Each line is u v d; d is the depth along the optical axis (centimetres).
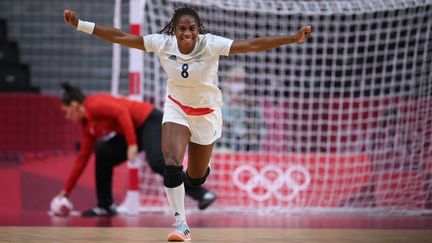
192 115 1706
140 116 2548
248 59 3256
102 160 2588
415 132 2862
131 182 2697
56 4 4769
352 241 1827
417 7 2808
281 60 3288
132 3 2633
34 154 3966
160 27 2962
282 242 1783
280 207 2859
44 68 4706
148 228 2142
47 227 2162
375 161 2912
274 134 3147
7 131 4091
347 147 2955
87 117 2561
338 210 2808
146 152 2533
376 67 3131
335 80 3147
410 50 2978
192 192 2433
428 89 2831
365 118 3000
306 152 3170
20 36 4734
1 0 4762
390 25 2867
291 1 3034
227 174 2984
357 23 2942
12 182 3256
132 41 1688
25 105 4109
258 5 2889
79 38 4738
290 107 3044
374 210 2797
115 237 1862
